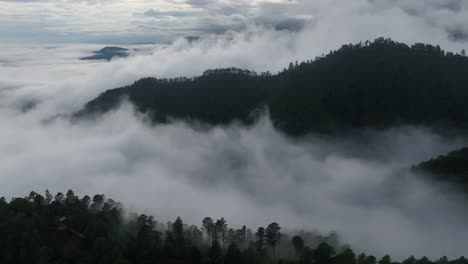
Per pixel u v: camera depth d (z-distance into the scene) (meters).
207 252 95.88
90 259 91.44
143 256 92.25
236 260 91.12
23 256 90.81
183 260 93.12
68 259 93.00
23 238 93.75
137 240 96.81
